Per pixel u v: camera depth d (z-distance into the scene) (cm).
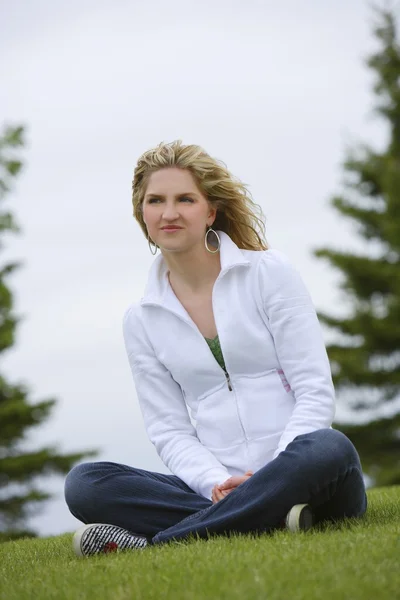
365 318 3272
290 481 507
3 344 3325
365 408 3353
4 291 3362
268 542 464
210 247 605
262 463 566
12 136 3525
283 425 566
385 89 3562
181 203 586
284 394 572
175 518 550
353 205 3434
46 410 3362
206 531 519
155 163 590
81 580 424
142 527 552
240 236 615
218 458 579
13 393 3369
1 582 457
